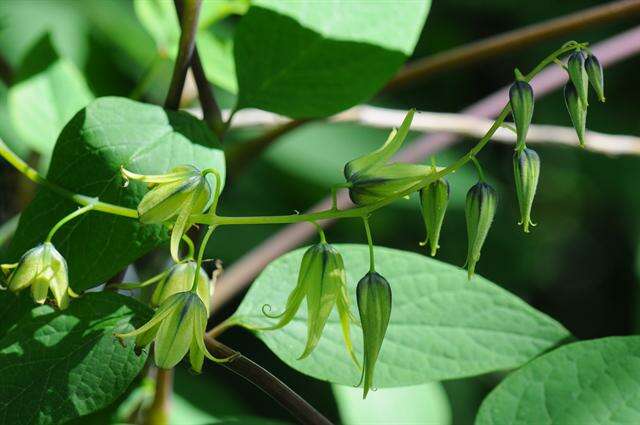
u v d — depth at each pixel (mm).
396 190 530
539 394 560
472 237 531
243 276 670
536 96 704
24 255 534
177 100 578
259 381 540
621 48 695
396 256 581
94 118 554
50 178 551
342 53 600
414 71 678
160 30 702
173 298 526
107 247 546
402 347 575
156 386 624
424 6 603
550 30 662
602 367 560
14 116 691
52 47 701
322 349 569
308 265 533
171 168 550
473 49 675
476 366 573
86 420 630
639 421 555
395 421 681
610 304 1449
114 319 542
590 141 699
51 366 537
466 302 578
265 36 600
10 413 533
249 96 601
